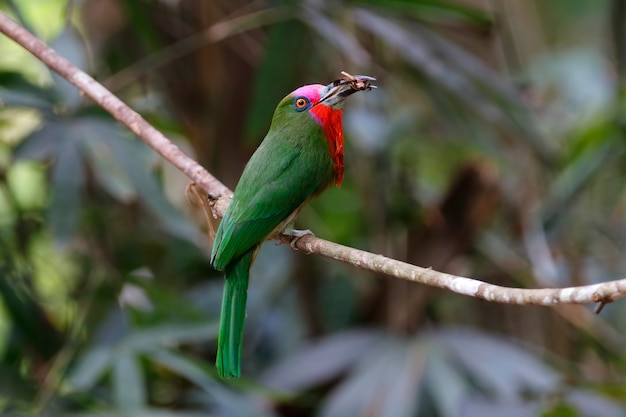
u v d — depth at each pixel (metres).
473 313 12.69
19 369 10.38
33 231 11.68
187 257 12.09
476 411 10.11
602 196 13.73
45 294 12.30
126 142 9.71
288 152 8.03
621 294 5.11
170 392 11.56
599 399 10.03
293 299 12.29
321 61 11.80
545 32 15.34
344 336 10.87
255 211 7.79
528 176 12.45
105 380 10.68
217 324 10.01
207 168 11.95
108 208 11.94
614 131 12.71
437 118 12.37
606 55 14.52
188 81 12.00
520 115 10.97
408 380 10.01
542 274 11.81
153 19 11.95
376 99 11.55
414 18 11.20
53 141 9.55
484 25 10.96
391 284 11.36
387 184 11.84
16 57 12.74
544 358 11.84
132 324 10.02
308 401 11.39
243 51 11.77
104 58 12.28
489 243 12.35
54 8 13.32
